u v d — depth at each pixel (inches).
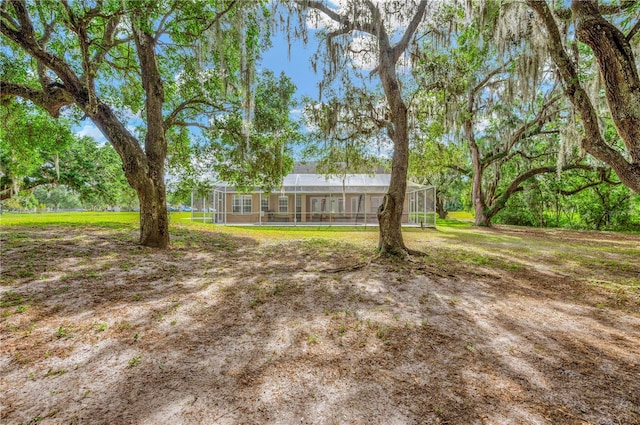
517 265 275.9
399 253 275.9
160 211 302.2
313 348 116.6
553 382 94.2
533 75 295.9
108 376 96.3
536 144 771.4
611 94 201.8
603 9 229.5
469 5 264.7
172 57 371.6
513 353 113.3
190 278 211.8
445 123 423.8
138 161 286.0
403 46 292.4
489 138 741.3
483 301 174.6
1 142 476.1
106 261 231.3
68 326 129.8
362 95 374.6
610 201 799.1
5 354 107.0
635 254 348.2
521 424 74.9
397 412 79.7
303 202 901.8
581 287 207.6
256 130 389.7
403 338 125.3
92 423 75.3
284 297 177.5
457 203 1710.1
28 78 356.8
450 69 382.0
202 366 103.0
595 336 129.7
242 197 898.1
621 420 76.9
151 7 244.2
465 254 325.4
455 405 82.5
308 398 85.9
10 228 346.6
